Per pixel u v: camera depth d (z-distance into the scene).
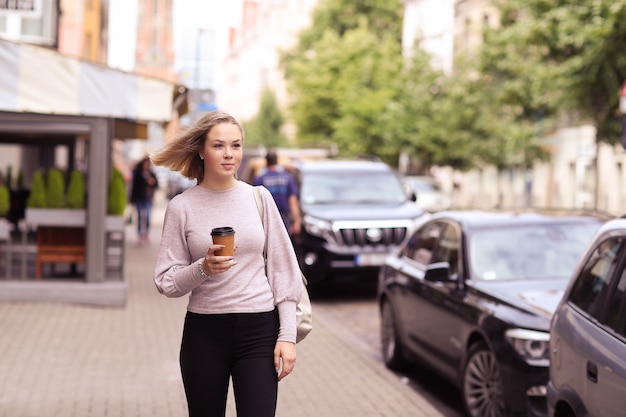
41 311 14.08
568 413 6.21
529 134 43.50
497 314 8.50
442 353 9.60
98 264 14.87
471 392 8.81
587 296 6.20
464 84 50.62
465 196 66.62
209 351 5.13
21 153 37.09
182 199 5.23
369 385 10.03
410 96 55.19
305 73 73.31
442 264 9.63
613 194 47.78
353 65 69.94
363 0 84.25
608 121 36.25
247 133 115.12
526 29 36.38
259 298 5.16
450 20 70.88
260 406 5.09
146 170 28.25
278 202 18.17
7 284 14.68
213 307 5.12
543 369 7.99
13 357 10.93
